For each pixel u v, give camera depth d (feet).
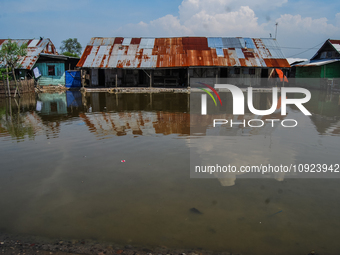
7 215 12.26
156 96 67.21
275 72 93.50
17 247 10.30
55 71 96.53
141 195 13.85
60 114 39.27
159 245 10.30
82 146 22.17
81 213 12.37
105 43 96.94
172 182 15.29
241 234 10.87
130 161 18.54
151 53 91.30
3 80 66.59
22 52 70.38
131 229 11.23
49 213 12.40
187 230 11.12
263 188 14.66
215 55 89.15
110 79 92.68
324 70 91.71
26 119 35.22
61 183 15.25
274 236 10.75
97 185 14.97
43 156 19.76
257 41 96.99
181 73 93.40
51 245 10.41
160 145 22.31
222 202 13.21
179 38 97.91
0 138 25.05
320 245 10.25
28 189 14.61
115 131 27.63
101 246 10.30
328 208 12.72
